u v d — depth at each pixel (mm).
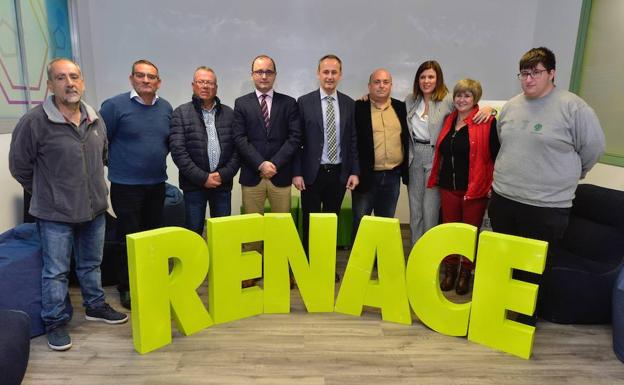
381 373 1940
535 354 2133
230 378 1880
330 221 2459
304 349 2131
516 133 2211
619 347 2100
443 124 2797
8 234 2432
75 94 1980
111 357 2035
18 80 2768
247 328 2348
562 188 2123
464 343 2230
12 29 2701
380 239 2408
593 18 3332
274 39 4078
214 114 2682
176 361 2012
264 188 2773
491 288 2164
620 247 2457
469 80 2594
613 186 2959
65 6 3498
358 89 4203
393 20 4090
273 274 2498
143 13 3941
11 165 2004
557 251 2723
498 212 2373
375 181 2920
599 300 2381
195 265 2252
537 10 4113
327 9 4047
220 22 4016
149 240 2023
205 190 2717
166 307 2133
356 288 2492
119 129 2449
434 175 2832
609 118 3117
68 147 2014
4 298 2084
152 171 2539
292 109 2730
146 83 2426
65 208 2043
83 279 2334
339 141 2775
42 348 2104
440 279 3047
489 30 4148
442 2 4078
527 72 2064
